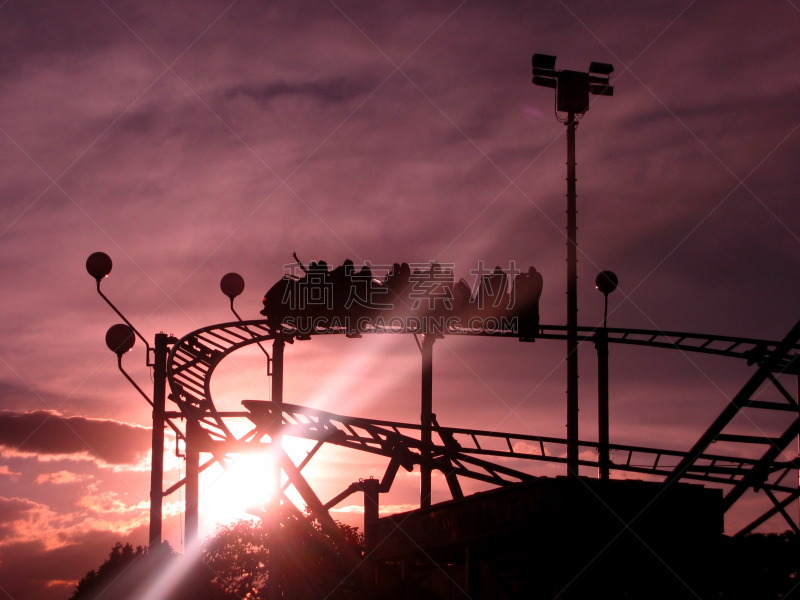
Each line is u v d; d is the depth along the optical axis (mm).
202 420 31359
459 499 18969
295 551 29422
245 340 35000
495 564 19656
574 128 30422
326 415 31234
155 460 34062
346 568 27438
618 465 33250
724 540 20219
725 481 32938
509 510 17516
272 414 31188
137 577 50375
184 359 33500
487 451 32844
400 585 22234
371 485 29469
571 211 29844
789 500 26641
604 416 36000
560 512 16391
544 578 16891
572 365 28656
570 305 29062
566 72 30375
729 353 37000
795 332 22344
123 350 33531
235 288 35125
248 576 83625
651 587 17688
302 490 30234
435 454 32406
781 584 20969
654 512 17047
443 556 21391
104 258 33375
